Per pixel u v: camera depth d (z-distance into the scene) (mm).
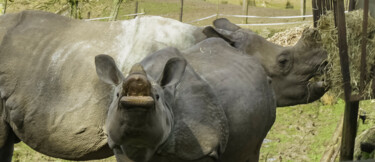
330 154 10000
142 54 8266
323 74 8766
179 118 6242
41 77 8281
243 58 7746
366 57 8039
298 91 8797
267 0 29891
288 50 8859
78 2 16438
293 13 27031
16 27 8602
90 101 8125
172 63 5648
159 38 8398
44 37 8531
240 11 26469
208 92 6602
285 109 13211
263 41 8977
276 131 12023
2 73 8305
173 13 25297
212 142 6344
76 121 8133
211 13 25547
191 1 28203
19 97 8258
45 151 8484
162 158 6230
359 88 8070
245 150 7398
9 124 8484
